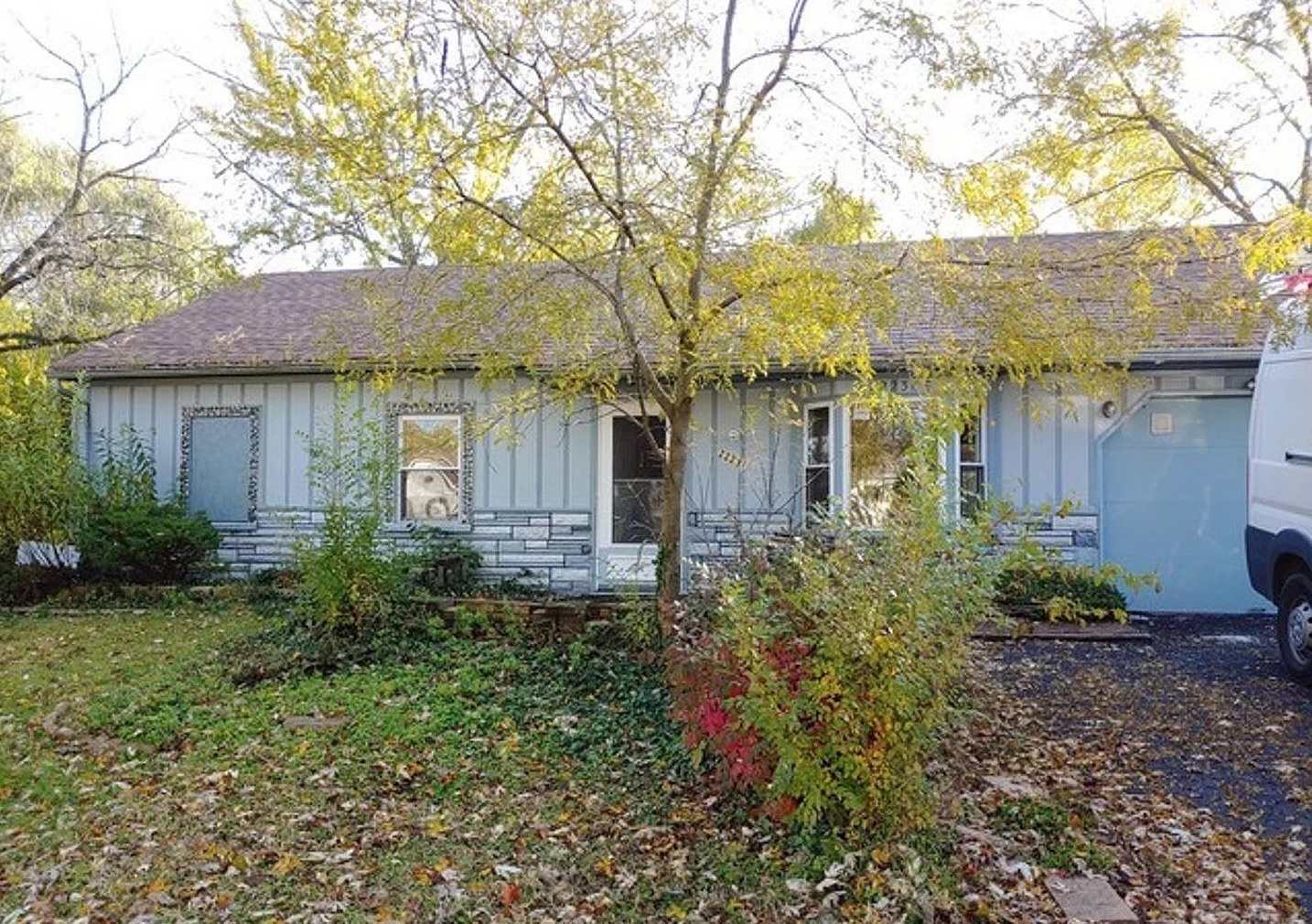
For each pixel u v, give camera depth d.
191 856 4.39
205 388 12.59
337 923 3.75
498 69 5.56
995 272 6.48
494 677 7.31
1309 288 6.33
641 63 5.76
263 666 7.59
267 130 5.50
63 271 15.14
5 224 18.45
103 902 3.97
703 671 4.73
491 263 6.04
